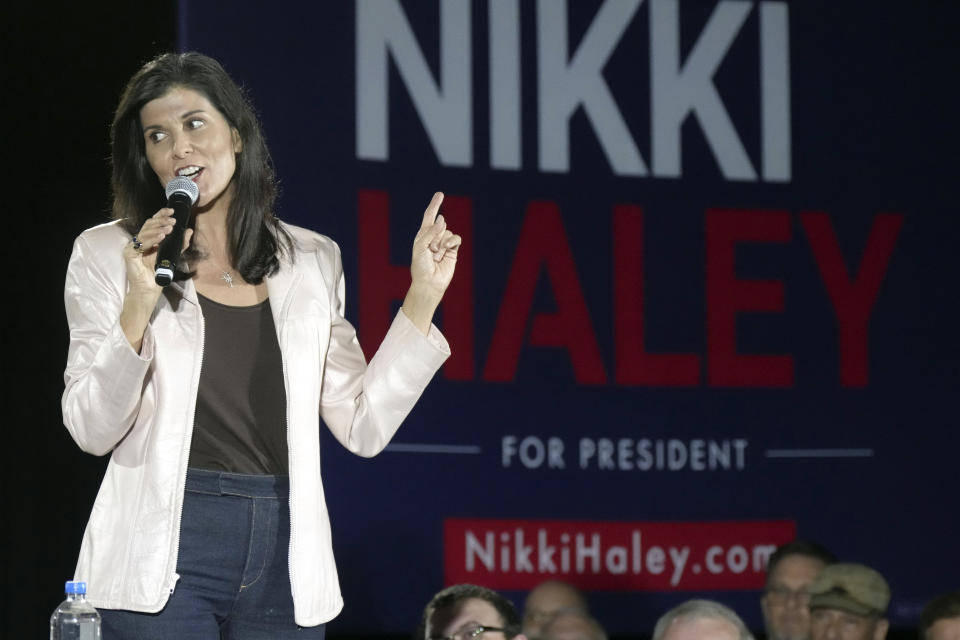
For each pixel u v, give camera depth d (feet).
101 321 21.65
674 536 53.06
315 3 51.31
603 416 53.06
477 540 51.11
